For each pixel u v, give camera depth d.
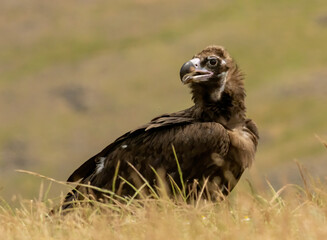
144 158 12.26
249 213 10.05
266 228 9.40
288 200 10.68
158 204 10.84
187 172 12.06
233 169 12.13
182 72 12.72
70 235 9.79
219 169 12.06
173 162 12.12
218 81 12.62
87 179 12.64
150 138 12.34
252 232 9.32
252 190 10.79
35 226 10.34
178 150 12.08
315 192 10.98
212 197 12.02
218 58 12.72
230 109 12.55
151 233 9.10
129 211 10.50
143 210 10.38
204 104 12.60
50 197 12.16
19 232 9.95
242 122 12.63
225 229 9.51
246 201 10.48
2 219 10.66
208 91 12.62
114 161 12.41
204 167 12.04
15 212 11.09
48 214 11.09
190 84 12.79
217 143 11.95
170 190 12.04
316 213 10.03
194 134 12.05
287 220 9.25
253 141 12.53
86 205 11.45
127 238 9.40
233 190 12.17
